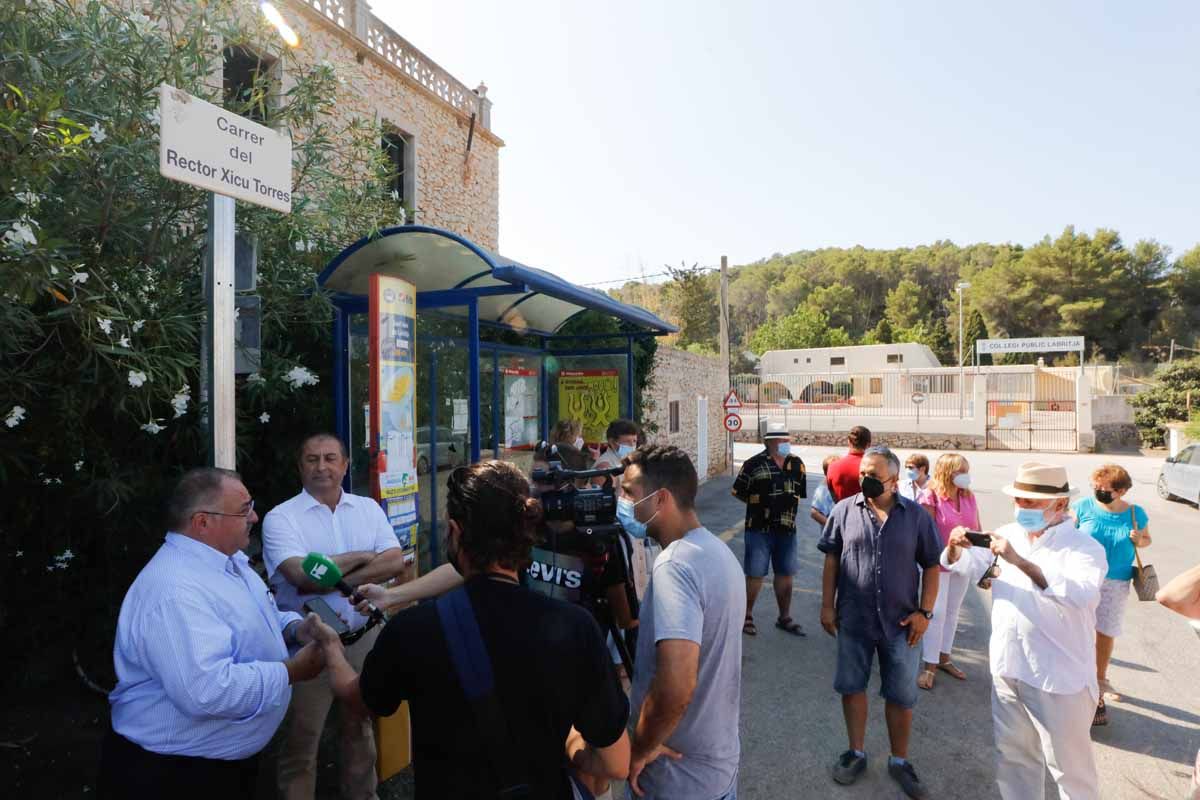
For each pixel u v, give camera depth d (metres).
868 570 3.33
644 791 2.01
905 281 77.62
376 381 3.51
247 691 1.81
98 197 3.62
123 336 3.26
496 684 1.34
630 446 4.80
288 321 4.76
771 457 5.59
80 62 3.59
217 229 2.58
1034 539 2.84
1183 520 11.37
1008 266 65.31
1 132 2.58
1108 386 36.78
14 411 3.29
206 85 4.37
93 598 4.32
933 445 27.31
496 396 6.29
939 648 4.55
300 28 7.34
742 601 2.05
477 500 1.46
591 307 5.15
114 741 1.86
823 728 3.98
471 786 1.33
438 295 4.40
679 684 1.80
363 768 2.83
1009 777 2.86
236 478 2.04
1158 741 3.81
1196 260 60.81
